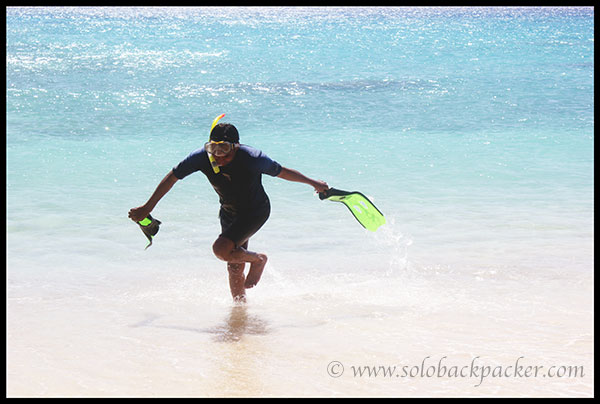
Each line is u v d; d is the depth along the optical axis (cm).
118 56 6656
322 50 7469
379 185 2209
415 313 1146
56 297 1239
